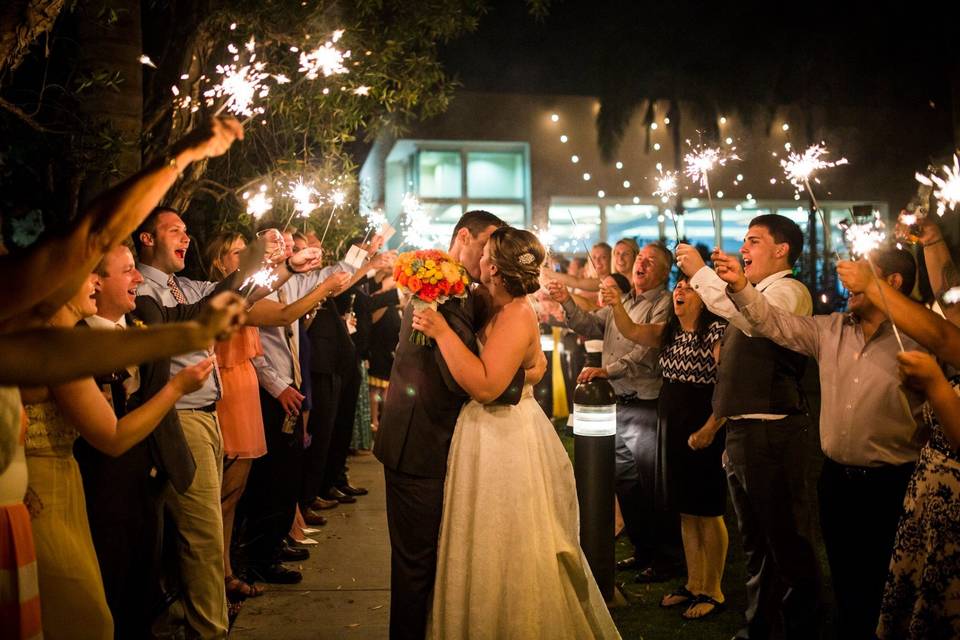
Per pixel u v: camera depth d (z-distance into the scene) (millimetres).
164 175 1803
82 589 2502
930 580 2580
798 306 3881
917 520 2699
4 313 1746
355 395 6914
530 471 3197
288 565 5219
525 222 17719
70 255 1741
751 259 4090
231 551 5016
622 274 6426
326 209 6676
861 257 2678
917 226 3369
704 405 4449
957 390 2666
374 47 6566
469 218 3707
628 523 5273
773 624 3959
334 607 4469
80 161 4703
